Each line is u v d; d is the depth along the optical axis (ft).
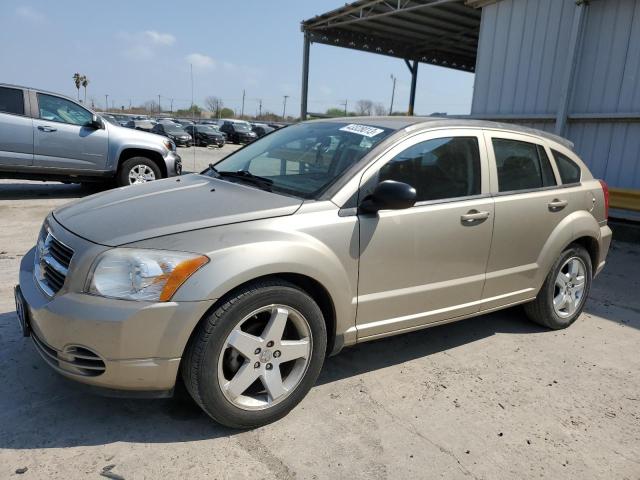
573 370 11.75
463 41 53.06
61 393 9.38
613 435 9.28
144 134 31.42
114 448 8.03
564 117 28.81
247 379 8.42
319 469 7.86
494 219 11.59
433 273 10.73
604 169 28.02
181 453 8.00
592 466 8.39
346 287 9.34
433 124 11.17
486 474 8.02
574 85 28.73
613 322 14.99
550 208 12.96
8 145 26.63
